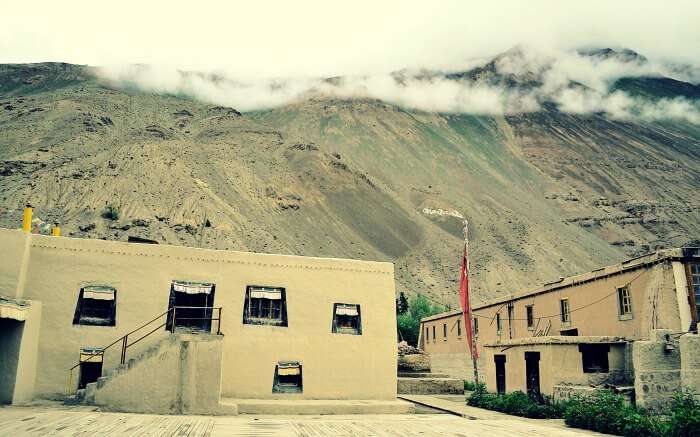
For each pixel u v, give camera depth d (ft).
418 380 106.01
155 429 48.16
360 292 81.15
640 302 81.15
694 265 77.97
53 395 65.72
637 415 58.44
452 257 425.69
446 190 602.44
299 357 75.77
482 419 69.00
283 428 53.47
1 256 65.46
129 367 62.18
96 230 281.33
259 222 368.48
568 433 56.49
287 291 77.46
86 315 69.00
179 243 288.92
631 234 553.64
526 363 87.10
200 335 63.93
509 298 122.62
